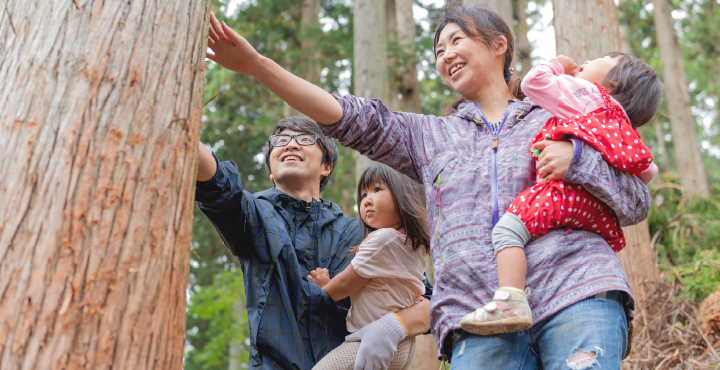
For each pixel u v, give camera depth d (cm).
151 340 136
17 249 128
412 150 210
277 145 289
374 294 260
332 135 204
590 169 175
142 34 149
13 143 135
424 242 270
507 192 186
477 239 182
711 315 389
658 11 1552
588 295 166
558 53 517
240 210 252
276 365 245
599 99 190
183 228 150
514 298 164
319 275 262
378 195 271
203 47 165
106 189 135
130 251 136
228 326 1362
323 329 257
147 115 145
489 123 202
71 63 140
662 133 1789
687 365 379
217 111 1298
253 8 1252
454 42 213
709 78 1712
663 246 642
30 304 124
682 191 709
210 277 1546
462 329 181
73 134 135
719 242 647
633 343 438
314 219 280
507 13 1023
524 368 174
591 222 180
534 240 179
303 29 1130
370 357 240
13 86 140
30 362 121
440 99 1366
